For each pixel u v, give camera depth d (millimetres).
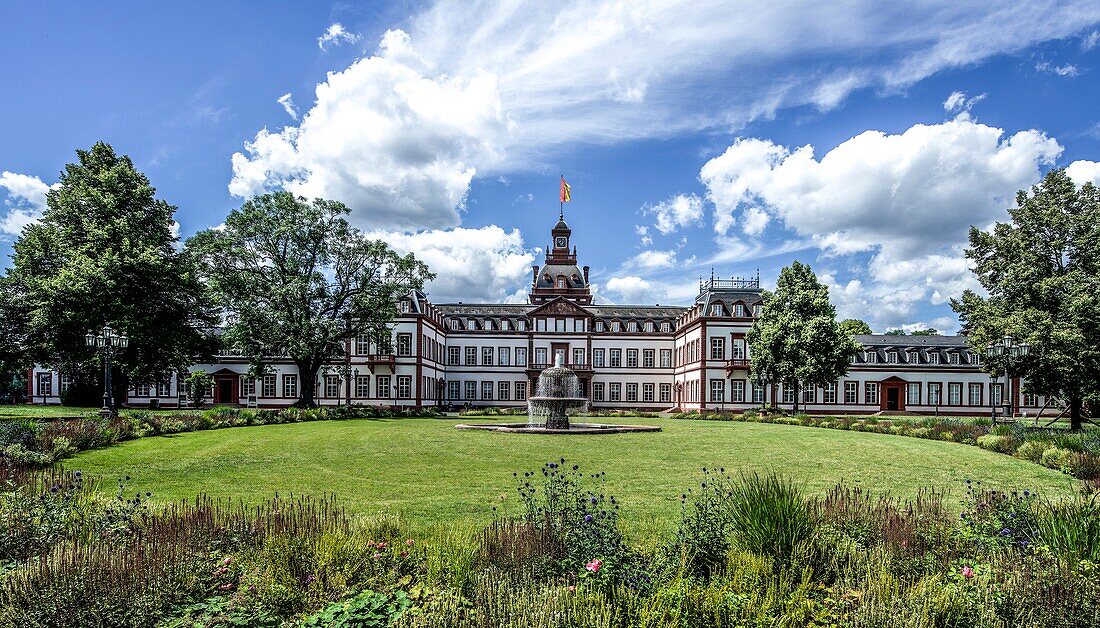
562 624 5887
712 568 7156
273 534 8188
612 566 7070
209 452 22344
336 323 48188
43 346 36000
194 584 6844
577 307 74375
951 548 7859
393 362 59750
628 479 16875
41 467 17750
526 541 7621
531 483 16031
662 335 74375
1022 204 36688
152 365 39719
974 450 24781
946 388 65688
